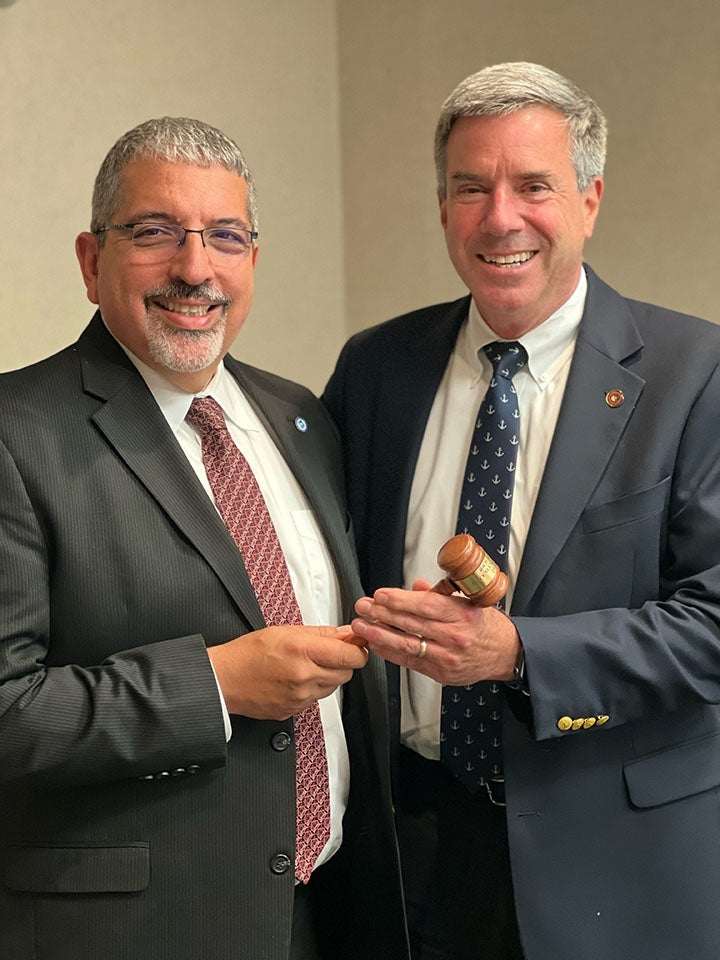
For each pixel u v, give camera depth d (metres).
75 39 1.41
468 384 1.09
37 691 0.85
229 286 0.94
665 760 1.01
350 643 0.90
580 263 1.06
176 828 0.89
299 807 0.95
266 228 1.73
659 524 0.98
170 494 0.91
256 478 1.00
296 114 1.76
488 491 1.03
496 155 1.01
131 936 0.88
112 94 1.46
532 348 1.05
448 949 1.07
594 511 0.98
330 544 1.02
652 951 0.99
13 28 1.34
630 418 1.01
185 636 0.90
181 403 0.97
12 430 0.89
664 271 1.57
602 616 0.96
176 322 0.93
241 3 1.64
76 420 0.92
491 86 1.02
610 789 1.00
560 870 0.98
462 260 1.05
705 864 1.01
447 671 0.91
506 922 1.04
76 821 0.89
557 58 1.62
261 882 0.91
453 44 1.72
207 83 1.60
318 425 1.12
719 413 0.99
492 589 0.86
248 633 0.91
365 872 1.02
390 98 1.79
